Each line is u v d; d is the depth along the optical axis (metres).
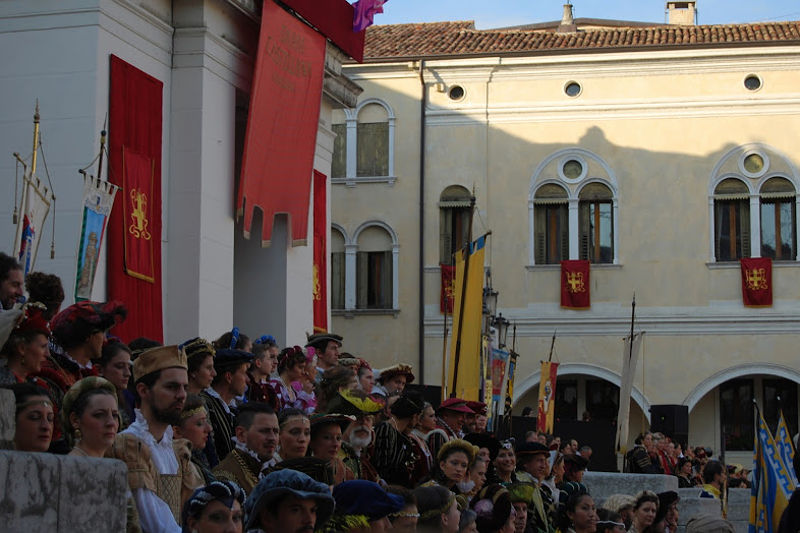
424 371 37.44
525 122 38.00
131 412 9.85
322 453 9.55
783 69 37.09
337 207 38.50
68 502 6.20
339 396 10.58
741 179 37.06
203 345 10.02
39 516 5.98
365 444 10.69
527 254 37.59
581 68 37.84
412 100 38.47
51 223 16.31
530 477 13.67
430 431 12.56
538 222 37.88
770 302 36.44
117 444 7.96
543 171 37.84
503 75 38.16
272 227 20.69
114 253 16.67
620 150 37.59
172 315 18.22
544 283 37.47
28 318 8.38
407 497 8.08
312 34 21.12
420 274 37.72
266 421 8.91
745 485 28.23
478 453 11.87
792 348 36.34
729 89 37.28
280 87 20.09
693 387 36.56
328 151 23.97
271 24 19.69
